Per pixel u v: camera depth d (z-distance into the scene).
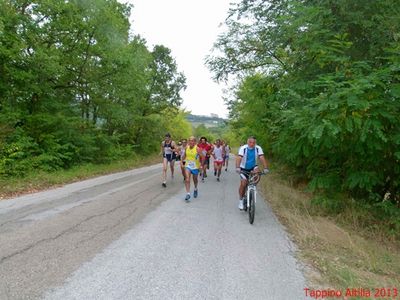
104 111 22.38
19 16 14.41
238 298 3.70
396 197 8.36
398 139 6.41
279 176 16.72
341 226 7.59
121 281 3.99
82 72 18.86
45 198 9.20
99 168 18.66
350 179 7.73
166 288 3.86
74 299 3.51
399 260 5.66
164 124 40.75
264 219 7.73
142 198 9.70
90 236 5.70
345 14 8.15
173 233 6.14
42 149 15.45
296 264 4.84
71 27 16.98
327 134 6.64
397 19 7.36
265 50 13.15
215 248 5.38
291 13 8.64
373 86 5.87
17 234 5.64
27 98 16.36
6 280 3.88
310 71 9.12
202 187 12.91
